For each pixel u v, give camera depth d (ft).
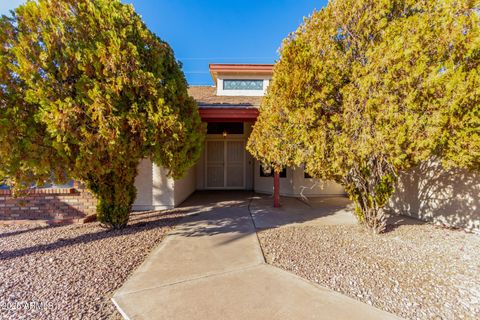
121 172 16.34
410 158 12.45
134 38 14.33
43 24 12.41
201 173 38.50
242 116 23.82
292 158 14.74
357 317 7.77
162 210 24.00
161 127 13.79
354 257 12.42
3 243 14.44
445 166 12.19
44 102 11.48
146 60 14.64
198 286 9.62
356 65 12.80
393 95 10.93
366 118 11.48
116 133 12.59
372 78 11.30
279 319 7.68
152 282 9.94
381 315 7.88
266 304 8.43
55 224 18.74
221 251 13.26
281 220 19.94
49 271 10.90
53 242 14.60
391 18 13.07
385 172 15.34
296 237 15.57
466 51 10.39
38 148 11.91
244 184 38.78
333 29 13.75
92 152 12.52
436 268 11.22
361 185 16.01
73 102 11.86
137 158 14.88
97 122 12.44
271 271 10.89
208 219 20.21
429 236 15.58
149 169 24.32
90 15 13.30
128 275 10.62
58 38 12.40
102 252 13.07
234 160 38.81
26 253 12.91
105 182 16.34
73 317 7.89
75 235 15.96
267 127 14.89
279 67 14.43
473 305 8.46
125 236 15.74
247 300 8.65
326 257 12.42
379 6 12.55
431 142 10.45
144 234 16.16
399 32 11.56
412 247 13.75
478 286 9.68
